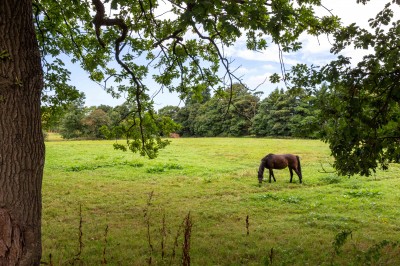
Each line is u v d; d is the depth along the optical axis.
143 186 17.27
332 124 6.78
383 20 5.73
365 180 18.62
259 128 60.69
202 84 9.70
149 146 10.09
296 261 7.11
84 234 9.27
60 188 16.38
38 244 4.15
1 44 3.89
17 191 3.95
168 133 10.17
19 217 3.95
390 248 7.44
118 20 6.78
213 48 9.45
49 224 10.30
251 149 38.22
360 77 6.24
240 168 24.67
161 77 9.74
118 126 9.82
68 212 11.96
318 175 20.84
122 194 15.24
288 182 18.75
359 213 11.62
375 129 6.43
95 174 20.98
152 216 11.39
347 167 6.75
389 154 7.02
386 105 6.20
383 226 9.91
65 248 8.05
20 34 4.00
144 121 9.69
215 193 15.58
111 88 9.62
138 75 9.77
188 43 9.24
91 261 7.17
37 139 4.18
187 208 12.57
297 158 18.77
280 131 58.19
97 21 6.39
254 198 14.36
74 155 31.25
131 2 7.68
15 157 3.94
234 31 3.68
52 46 9.90
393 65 5.85
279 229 9.75
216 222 10.73
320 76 6.27
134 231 9.52
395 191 15.39
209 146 41.91
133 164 24.73
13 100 3.95
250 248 8.10
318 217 11.05
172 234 9.27
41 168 4.25
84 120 61.38
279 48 5.24
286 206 12.89
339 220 10.71
